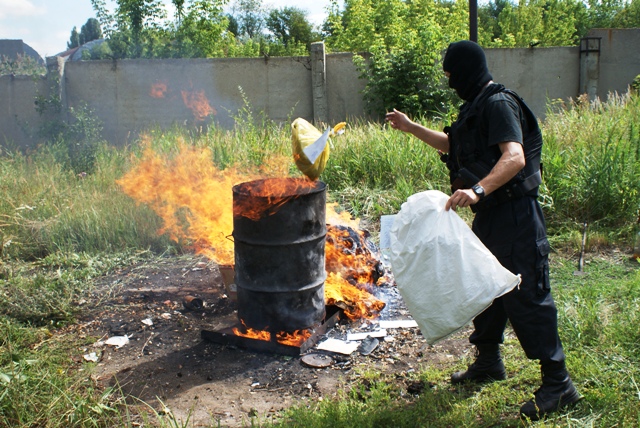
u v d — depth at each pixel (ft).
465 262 9.24
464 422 9.70
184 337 13.74
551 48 43.88
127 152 30.76
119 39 52.26
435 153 25.96
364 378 11.62
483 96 9.55
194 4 55.57
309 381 11.64
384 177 26.25
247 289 12.81
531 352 9.56
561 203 21.08
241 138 30.71
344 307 14.28
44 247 19.99
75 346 13.34
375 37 63.93
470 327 13.69
